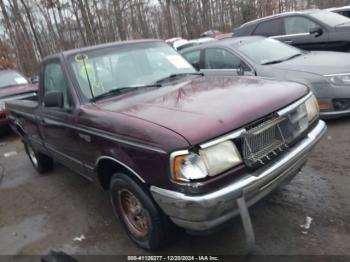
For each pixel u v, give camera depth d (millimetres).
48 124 4094
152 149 2441
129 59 3924
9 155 7234
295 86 3139
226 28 32406
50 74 4031
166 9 30344
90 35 22078
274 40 6953
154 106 2906
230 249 2945
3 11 21859
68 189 4832
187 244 3086
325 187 3682
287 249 2830
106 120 2932
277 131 2691
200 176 2277
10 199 4875
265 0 28062
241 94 2877
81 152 3465
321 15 8242
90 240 3465
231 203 2355
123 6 24297
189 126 2383
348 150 4496
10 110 5742
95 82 3586
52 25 25031
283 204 3473
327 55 6043
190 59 7273
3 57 19609
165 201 2436
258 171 2508
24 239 3727
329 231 2963
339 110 5281
